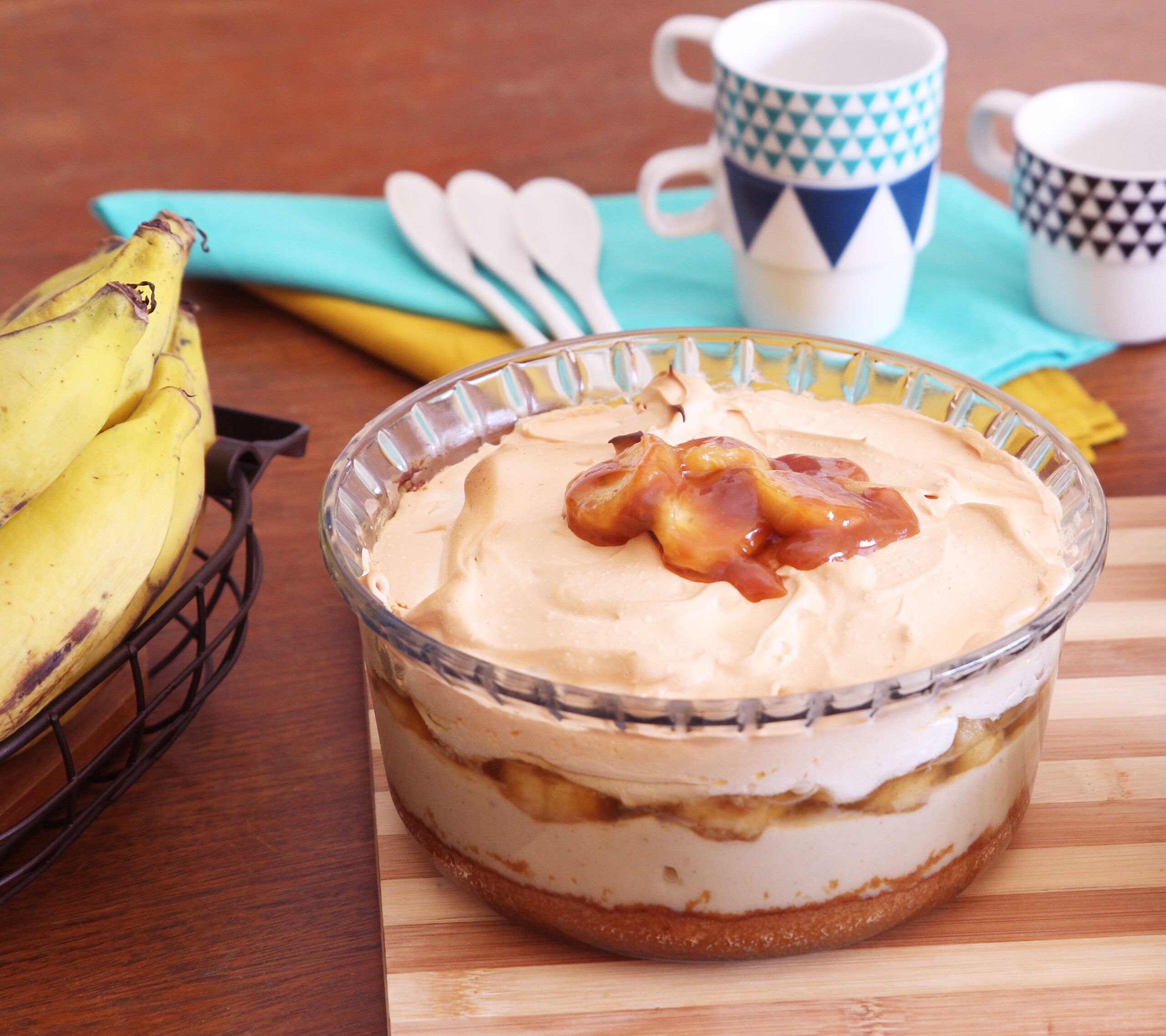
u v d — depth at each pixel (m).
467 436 0.78
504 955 0.70
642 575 0.69
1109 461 0.86
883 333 0.91
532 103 1.11
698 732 0.65
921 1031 0.68
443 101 1.12
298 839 0.73
